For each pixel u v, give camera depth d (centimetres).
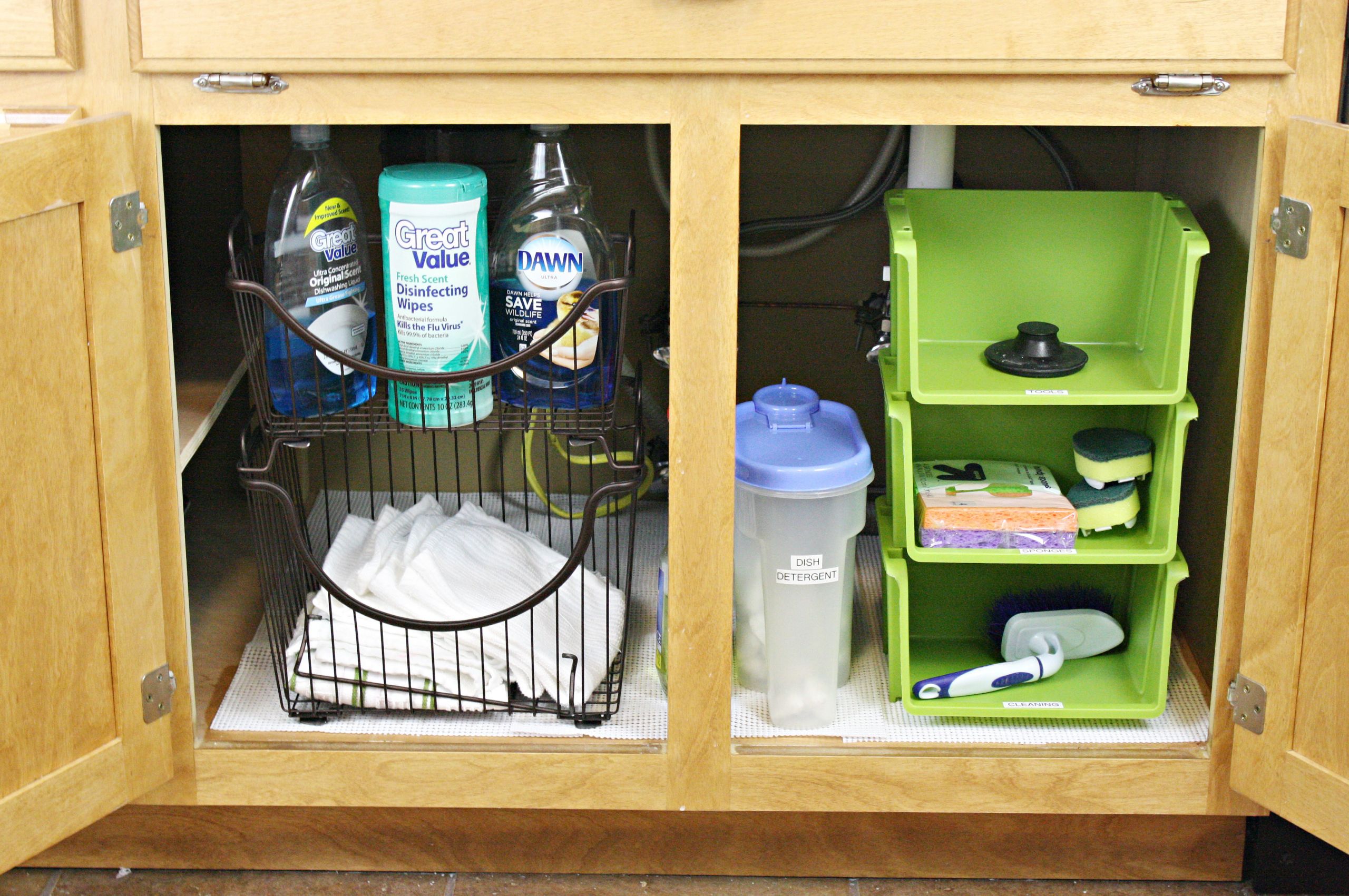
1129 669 138
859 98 109
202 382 138
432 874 134
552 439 175
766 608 128
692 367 115
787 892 132
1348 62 114
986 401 123
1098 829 131
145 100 110
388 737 127
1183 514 146
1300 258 109
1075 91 109
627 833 132
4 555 107
